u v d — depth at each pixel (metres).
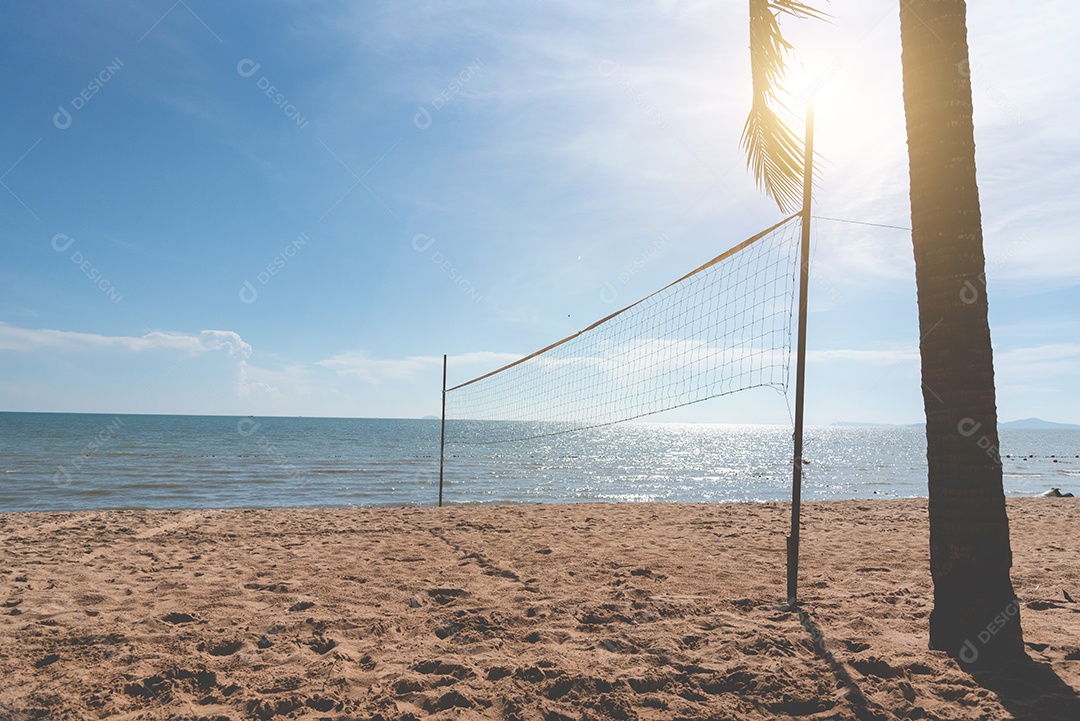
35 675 2.81
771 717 2.46
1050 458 43.81
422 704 2.56
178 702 2.57
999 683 2.65
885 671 2.80
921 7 3.08
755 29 3.71
